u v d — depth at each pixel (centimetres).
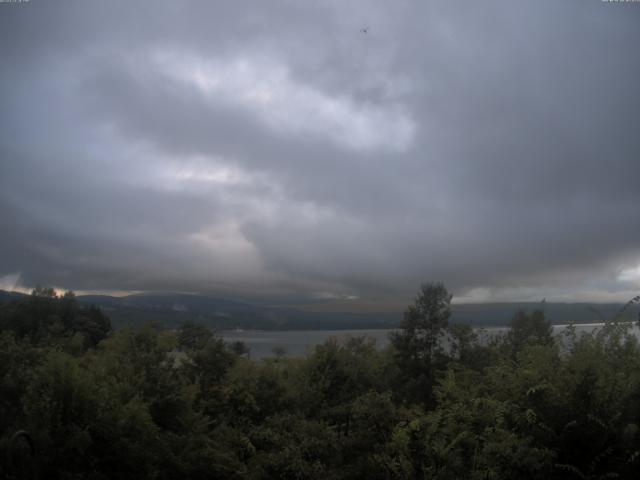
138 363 1209
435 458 714
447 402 830
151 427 916
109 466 834
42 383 842
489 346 1655
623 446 625
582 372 680
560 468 646
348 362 1622
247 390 1381
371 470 769
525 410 704
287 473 855
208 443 1080
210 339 1591
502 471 640
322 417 1226
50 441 755
